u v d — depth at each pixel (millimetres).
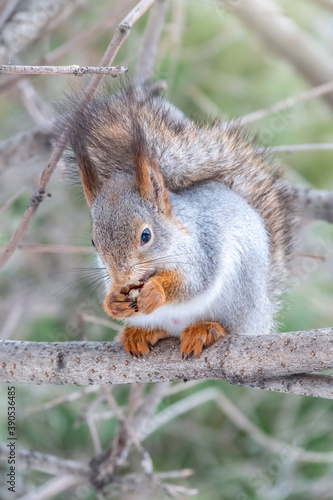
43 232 14977
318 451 14250
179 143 8484
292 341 6465
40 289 14258
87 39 11359
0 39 10086
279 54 13961
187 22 15992
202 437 14469
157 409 13148
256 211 8773
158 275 7441
